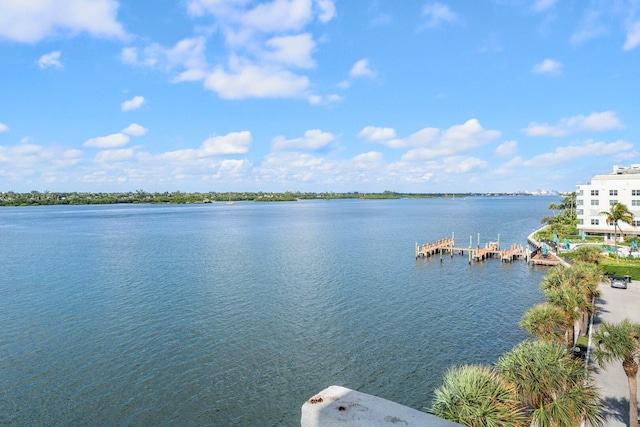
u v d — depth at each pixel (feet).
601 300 147.13
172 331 125.70
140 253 267.59
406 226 471.21
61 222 533.96
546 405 58.70
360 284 186.09
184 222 528.63
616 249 213.66
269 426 81.92
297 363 106.01
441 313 144.87
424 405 87.71
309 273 207.72
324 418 13.14
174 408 87.04
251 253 269.03
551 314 91.97
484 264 239.30
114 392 92.38
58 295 163.63
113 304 152.05
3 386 94.27
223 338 120.88
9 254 264.11
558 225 349.20
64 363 104.83
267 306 150.71
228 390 93.71
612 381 86.84
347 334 124.67
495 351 113.29
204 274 203.41
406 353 111.96
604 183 295.48
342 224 497.05
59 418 83.56
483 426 52.70
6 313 141.28
